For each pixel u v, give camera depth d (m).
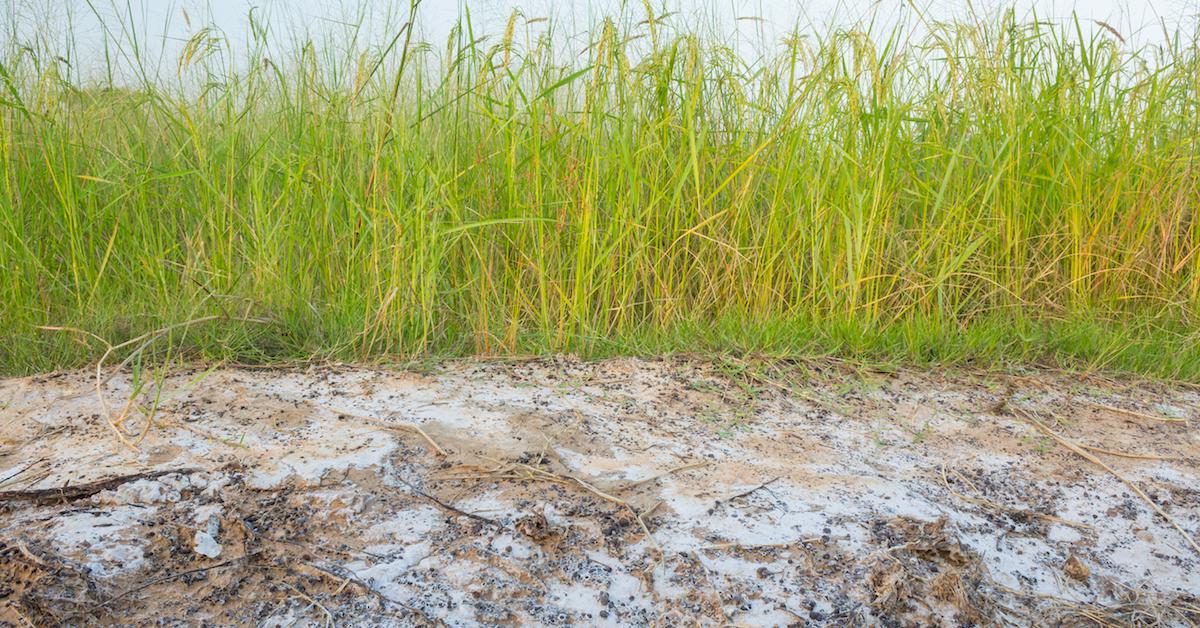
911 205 5.01
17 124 4.64
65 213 4.50
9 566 2.16
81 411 3.23
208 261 4.59
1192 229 4.95
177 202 4.82
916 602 2.23
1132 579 2.45
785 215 4.67
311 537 2.41
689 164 4.16
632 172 4.21
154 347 3.88
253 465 2.79
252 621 2.06
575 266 4.34
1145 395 3.88
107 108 5.02
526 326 4.41
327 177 4.62
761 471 2.91
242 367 3.78
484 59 4.38
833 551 2.43
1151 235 4.91
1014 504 2.82
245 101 5.12
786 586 2.27
